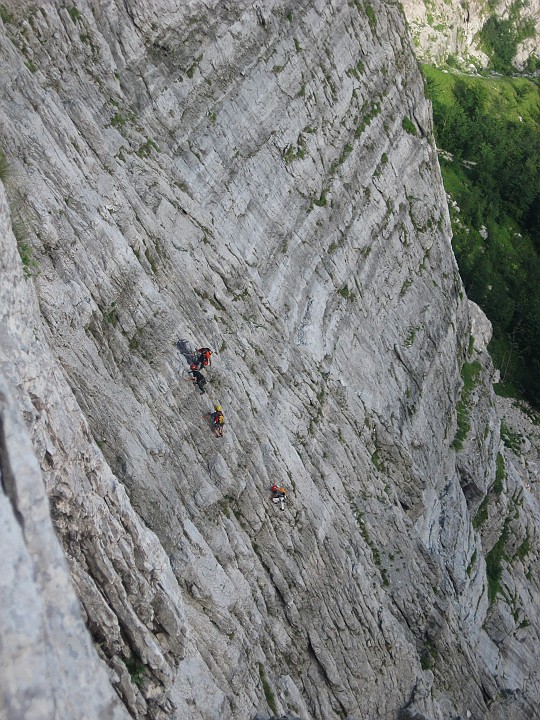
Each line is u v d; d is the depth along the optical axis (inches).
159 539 747.4
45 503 386.6
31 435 528.7
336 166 1589.6
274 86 1421.0
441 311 1983.3
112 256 829.8
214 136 1253.7
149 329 868.6
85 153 878.4
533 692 1739.7
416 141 2027.6
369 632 1140.5
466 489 1913.1
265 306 1205.1
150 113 1139.9
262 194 1338.6
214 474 899.4
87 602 575.8
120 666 602.9
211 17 1278.3
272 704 873.5
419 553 1363.2
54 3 992.9
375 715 1117.1
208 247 1103.6
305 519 1047.0
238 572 885.2
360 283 1601.9
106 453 718.5
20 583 347.3
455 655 1398.9
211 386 951.6
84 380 716.7
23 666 329.7
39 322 651.5
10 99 778.8
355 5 1796.3
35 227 709.9
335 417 1290.6
